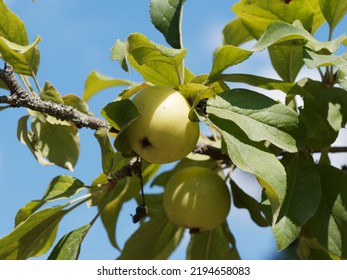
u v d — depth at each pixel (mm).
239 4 818
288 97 803
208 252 904
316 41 737
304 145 731
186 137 725
